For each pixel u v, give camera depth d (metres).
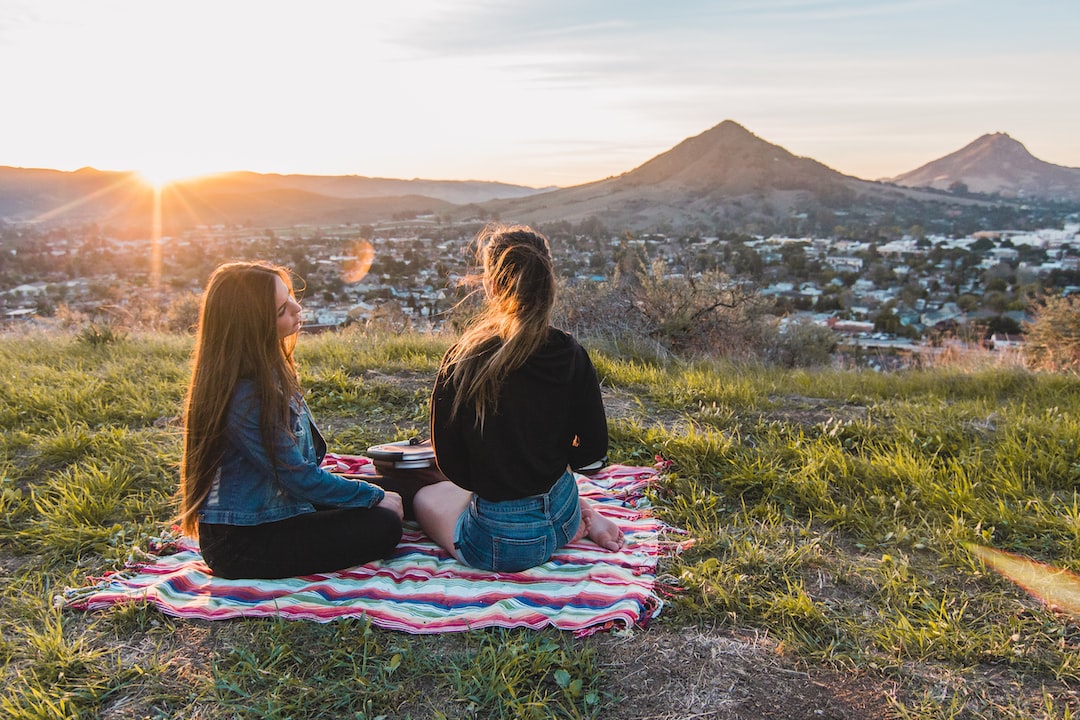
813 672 2.33
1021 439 4.45
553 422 2.62
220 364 2.50
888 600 2.75
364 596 2.64
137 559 2.95
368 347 7.40
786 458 4.25
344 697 2.18
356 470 3.81
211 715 2.11
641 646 2.46
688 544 3.16
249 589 2.66
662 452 4.28
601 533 3.05
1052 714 2.12
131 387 5.39
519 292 2.47
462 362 2.52
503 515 2.70
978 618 2.64
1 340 8.26
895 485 3.81
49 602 2.64
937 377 7.15
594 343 8.68
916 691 2.24
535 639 2.43
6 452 4.12
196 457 2.56
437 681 2.27
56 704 2.11
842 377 7.24
